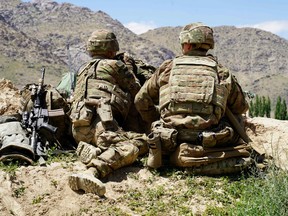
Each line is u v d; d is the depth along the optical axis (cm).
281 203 621
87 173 726
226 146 777
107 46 877
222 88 775
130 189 730
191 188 732
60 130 877
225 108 787
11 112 1020
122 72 859
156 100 854
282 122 1028
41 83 870
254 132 1001
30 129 809
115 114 850
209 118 763
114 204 689
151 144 759
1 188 700
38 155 782
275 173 664
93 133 811
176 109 771
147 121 882
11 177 721
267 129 1000
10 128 798
